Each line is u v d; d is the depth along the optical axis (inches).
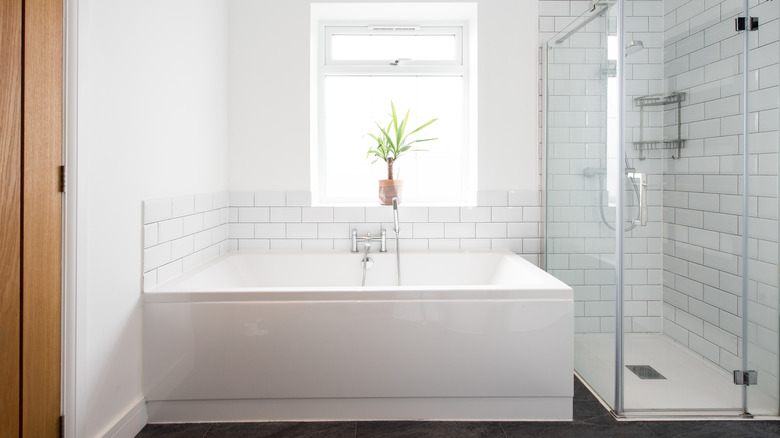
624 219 86.5
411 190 139.2
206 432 81.7
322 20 135.3
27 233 58.9
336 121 139.0
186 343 83.7
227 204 124.5
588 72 97.4
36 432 61.0
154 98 85.7
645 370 87.3
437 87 139.0
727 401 87.4
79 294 66.8
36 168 60.1
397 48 138.7
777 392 87.0
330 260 121.8
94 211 69.7
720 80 86.6
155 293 83.4
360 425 84.0
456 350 84.2
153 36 85.0
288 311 83.6
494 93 125.8
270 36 124.1
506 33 125.1
